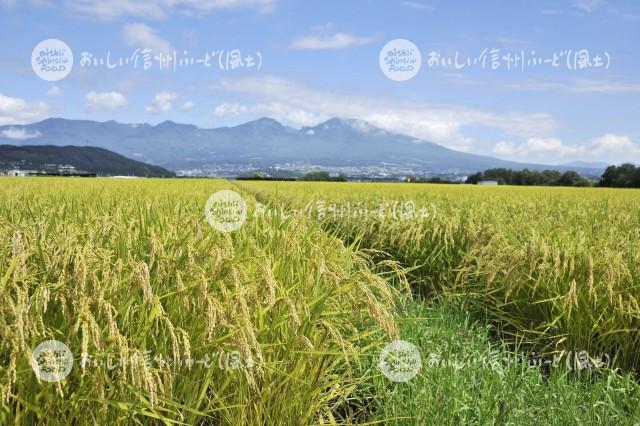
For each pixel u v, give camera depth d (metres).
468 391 4.07
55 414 2.76
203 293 2.79
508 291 5.68
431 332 5.41
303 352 3.14
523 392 4.06
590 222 8.88
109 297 2.94
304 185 32.88
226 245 3.53
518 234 7.39
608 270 5.11
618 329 5.07
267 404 3.25
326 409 3.53
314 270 3.76
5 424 2.53
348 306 4.00
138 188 16.09
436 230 8.28
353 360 4.19
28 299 2.65
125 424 2.82
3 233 3.68
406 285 4.35
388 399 3.89
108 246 3.90
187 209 6.77
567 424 3.71
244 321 2.80
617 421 3.78
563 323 5.41
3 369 2.53
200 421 3.36
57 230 4.18
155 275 3.33
